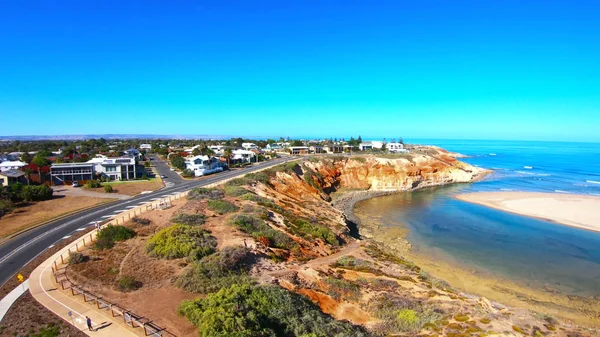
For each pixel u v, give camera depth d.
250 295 20.94
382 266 34.31
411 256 42.03
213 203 46.59
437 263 39.88
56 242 34.59
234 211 44.12
